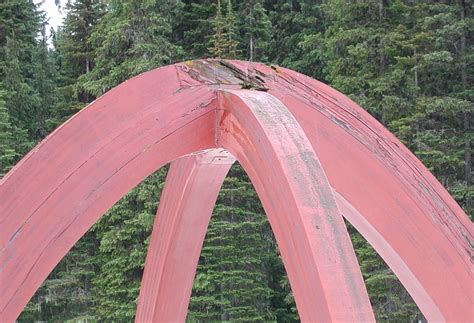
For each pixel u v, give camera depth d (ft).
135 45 64.23
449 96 58.03
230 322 63.10
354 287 15.25
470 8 58.03
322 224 16.03
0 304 18.74
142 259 62.03
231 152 20.62
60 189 19.67
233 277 63.26
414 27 59.16
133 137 20.66
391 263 22.82
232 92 20.68
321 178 16.98
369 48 58.80
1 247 18.86
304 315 16.01
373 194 22.33
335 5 61.93
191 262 27.78
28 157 19.43
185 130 21.33
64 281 65.57
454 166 56.95
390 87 58.13
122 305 62.75
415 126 58.39
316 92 23.22
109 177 20.33
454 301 21.75
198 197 26.22
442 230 22.21
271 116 18.71
